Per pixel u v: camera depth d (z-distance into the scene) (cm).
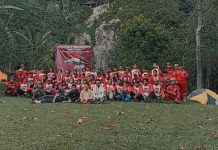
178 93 2217
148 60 3638
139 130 1179
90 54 3014
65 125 1245
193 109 1698
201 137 1103
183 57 3953
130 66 3534
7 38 3956
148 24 3681
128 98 2230
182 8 5959
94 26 5484
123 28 3822
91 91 2095
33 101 2097
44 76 2552
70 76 2425
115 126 1230
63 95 2178
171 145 1012
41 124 1263
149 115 1474
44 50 4256
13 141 1025
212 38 4003
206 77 4131
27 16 4775
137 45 3659
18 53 4138
